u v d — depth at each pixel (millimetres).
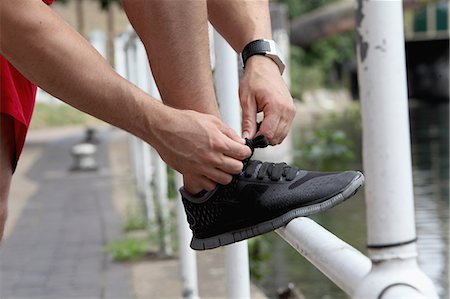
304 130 22656
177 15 2053
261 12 2404
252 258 6379
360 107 1490
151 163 8953
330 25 36344
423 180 11797
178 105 2102
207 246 2238
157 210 7824
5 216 2322
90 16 29094
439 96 38562
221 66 3311
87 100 1914
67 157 19031
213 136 2016
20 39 1848
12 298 5941
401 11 1461
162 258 7172
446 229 8055
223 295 5328
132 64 9195
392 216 1447
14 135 2275
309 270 6852
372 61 1449
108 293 6027
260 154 15023
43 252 7695
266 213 2129
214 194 2166
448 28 37719
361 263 1508
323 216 8891
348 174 2166
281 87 2270
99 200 11344
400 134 1449
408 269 1437
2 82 2158
